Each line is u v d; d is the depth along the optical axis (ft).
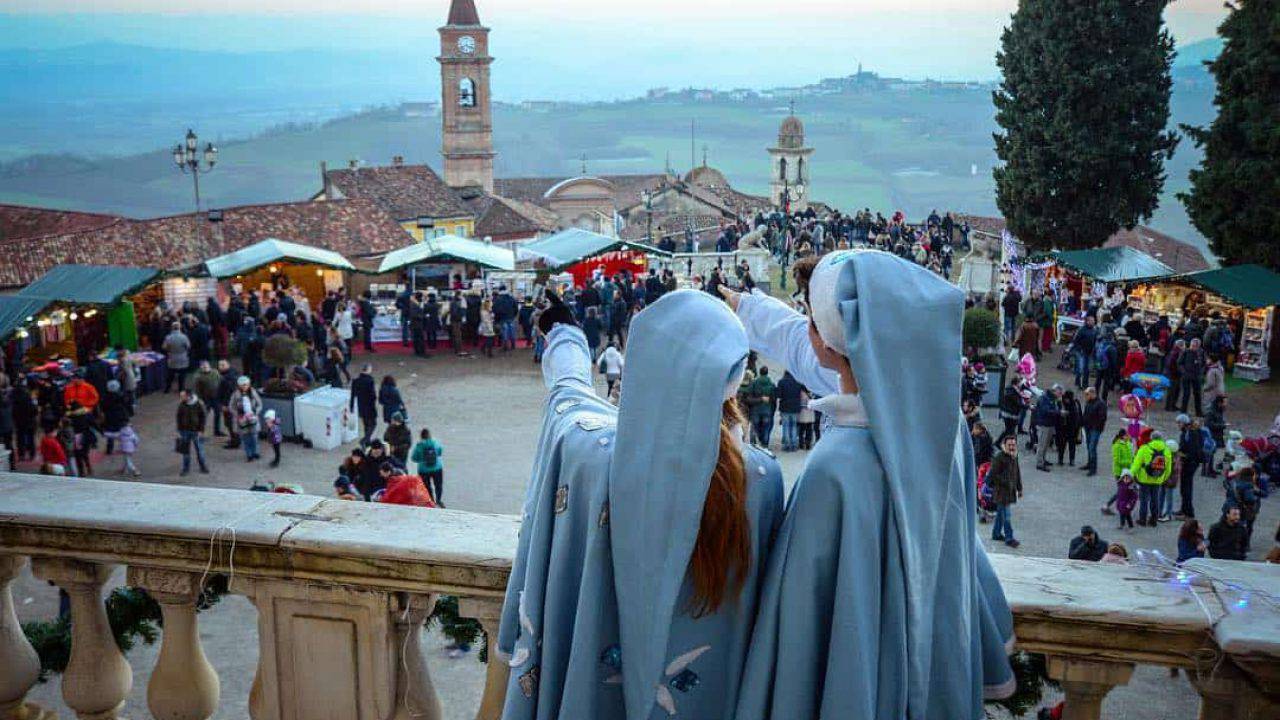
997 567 9.33
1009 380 108.88
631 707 7.71
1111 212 143.95
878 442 7.29
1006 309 128.67
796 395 84.48
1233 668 8.34
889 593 7.35
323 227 187.21
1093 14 139.44
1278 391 106.22
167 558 10.06
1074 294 130.00
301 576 9.84
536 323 10.04
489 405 102.68
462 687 25.99
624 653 7.68
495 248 138.62
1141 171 144.97
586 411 8.63
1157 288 119.65
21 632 10.98
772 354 9.02
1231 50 124.06
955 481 7.85
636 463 7.52
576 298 125.70
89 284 111.96
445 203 272.10
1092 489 78.79
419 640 10.21
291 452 88.22
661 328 7.69
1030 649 8.80
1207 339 105.19
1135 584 8.96
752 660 7.59
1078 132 142.00
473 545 9.49
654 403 7.55
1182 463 72.23
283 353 93.25
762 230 186.80
